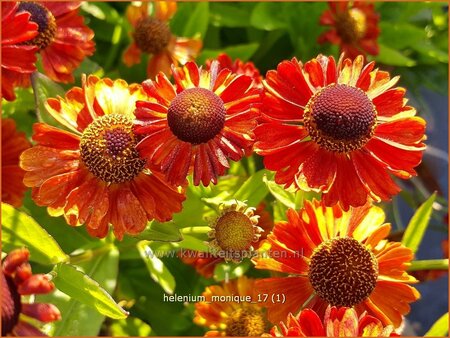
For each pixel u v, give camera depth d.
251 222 0.30
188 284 0.37
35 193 0.27
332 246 0.29
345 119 0.26
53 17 0.31
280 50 0.46
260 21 0.42
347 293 0.29
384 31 0.47
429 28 0.50
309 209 0.30
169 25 0.42
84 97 0.28
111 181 0.27
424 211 0.33
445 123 0.59
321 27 0.44
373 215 0.31
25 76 0.30
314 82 0.27
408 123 0.26
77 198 0.26
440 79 0.51
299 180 0.26
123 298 0.38
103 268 0.32
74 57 0.32
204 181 0.26
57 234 0.34
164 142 0.26
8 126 0.32
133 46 0.38
